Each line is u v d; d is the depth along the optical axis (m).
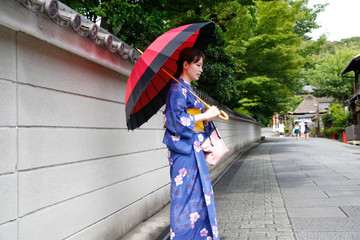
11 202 1.80
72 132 2.46
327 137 30.75
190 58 2.36
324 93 32.38
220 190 5.86
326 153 12.33
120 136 3.32
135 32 6.23
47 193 2.13
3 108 1.77
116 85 3.29
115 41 2.91
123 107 3.43
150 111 2.65
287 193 5.15
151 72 2.01
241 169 8.73
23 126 1.92
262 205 4.44
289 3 17.70
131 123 2.42
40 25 1.93
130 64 3.31
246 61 16.03
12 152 1.82
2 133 1.75
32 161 1.99
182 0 8.05
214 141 2.44
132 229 3.51
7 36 1.82
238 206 4.48
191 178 2.27
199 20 8.27
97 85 2.90
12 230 1.80
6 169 1.77
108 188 3.01
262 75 16.88
